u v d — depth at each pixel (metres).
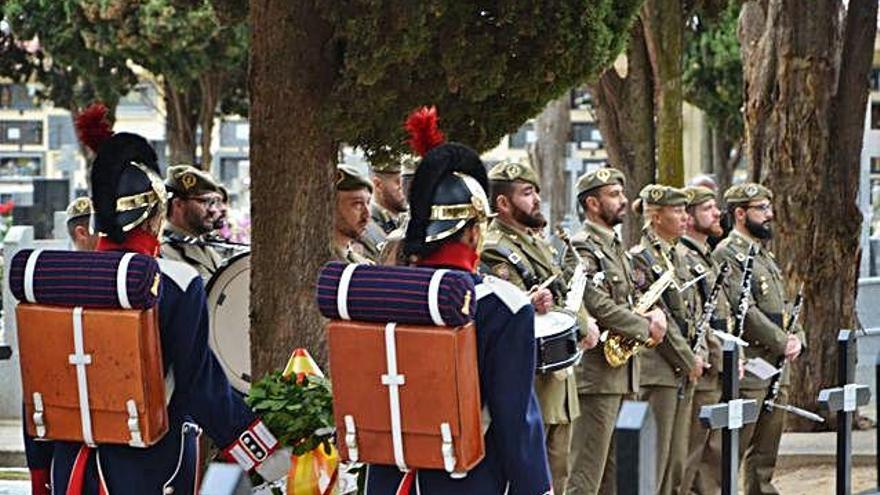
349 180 18.56
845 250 27.83
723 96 60.75
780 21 27.84
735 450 15.28
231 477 8.00
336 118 17.48
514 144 64.44
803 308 27.72
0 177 71.50
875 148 37.50
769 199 21.61
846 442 16.73
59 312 12.18
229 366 17.97
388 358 11.34
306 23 17.52
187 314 12.41
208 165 58.72
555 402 17.36
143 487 12.41
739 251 21.42
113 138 12.70
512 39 17.27
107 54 51.38
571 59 17.58
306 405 14.73
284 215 17.67
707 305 20.52
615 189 19.28
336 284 11.52
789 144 27.81
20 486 21.78
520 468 11.44
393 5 16.94
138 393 12.09
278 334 17.67
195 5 22.27
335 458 14.82
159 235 12.79
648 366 19.77
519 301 11.48
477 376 11.39
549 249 18.08
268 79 17.64
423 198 11.71
